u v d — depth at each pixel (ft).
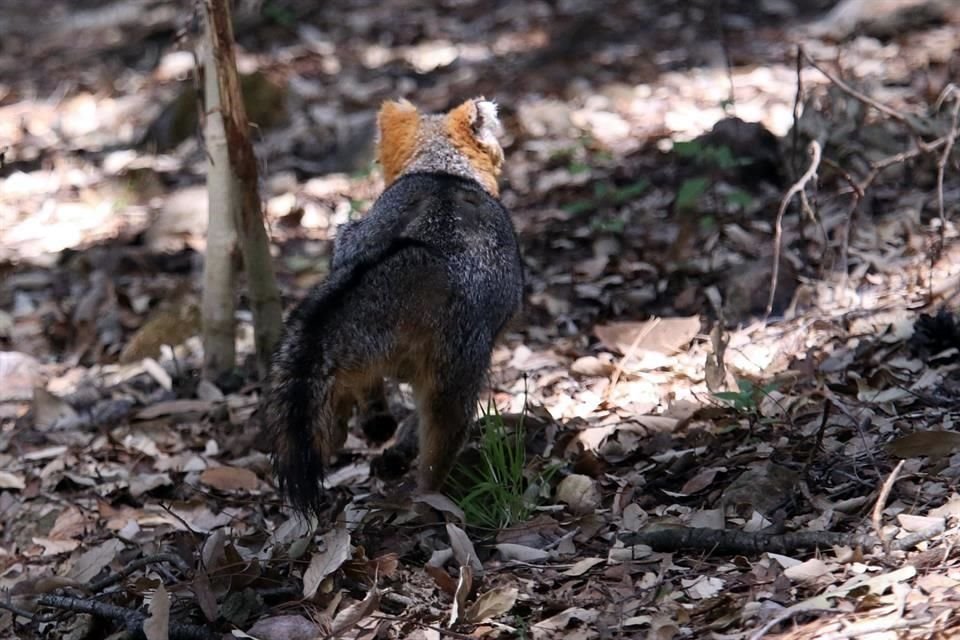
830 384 32.01
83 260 52.01
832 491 26.66
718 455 29.55
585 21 73.77
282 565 27.02
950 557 22.84
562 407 34.50
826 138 45.80
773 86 58.85
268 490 33.53
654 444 30.66
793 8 72.28
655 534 25.64
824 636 20.81
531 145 56.03
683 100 59.26
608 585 24.62
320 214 53.52
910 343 33.32
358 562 25.85
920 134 44.21
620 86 61.72
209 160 39.42
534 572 25.73
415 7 83.97
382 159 34.30
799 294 37.96
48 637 27.40
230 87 36.99
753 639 21.12
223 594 25.73
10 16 97.76
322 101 66.33
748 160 44.62
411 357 27.81
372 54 75.25
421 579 25.99
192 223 53.93
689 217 43.75
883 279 38.19
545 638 23.08
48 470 36.24
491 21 79.20
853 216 42.06
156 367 41.75
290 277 48.26
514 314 31.04
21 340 47.03
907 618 20.94
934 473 26.53
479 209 30.17
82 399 40.98
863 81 55.88
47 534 33.27
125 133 68.44
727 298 39.06
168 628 24.40
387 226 29.30
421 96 66.13
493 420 29.58
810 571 23.18
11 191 61.57
